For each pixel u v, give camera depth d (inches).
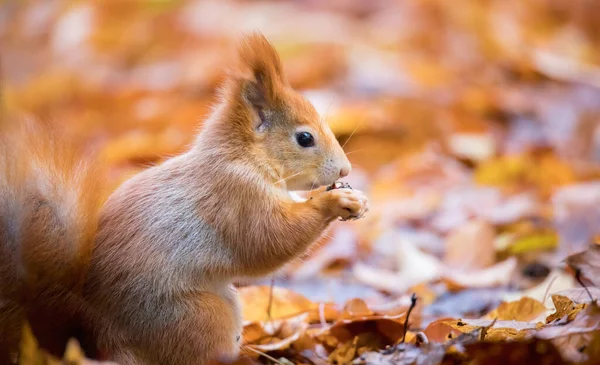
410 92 639.8
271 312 293.0
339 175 259.8
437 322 242.5
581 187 429.4
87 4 802.8
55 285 220.7
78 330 224.7
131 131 613.9
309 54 701.9
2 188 215.9
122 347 224.8
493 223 408.2
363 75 668.1
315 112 263.6
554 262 353.4
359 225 433.4
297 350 264.4
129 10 800.9
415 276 353.1
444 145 542.6
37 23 799.1
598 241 337.4
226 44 745.0
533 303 266.4
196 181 239.3
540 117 601.9
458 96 627.5
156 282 226.7
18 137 226.2
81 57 765.3
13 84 727.1
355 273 369.4
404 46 767.1
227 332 229.6
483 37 753.6
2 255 214.5
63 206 223.6
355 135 554.3
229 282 241.8
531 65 698.8
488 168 491.5
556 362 205.2
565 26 832.9
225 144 246.7
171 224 232.4
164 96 677.3
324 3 865.5
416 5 813.9
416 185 495.5
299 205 246.8
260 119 255.8
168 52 770.2
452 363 213.6
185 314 226.4
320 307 287.9
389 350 225.1
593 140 537.3
